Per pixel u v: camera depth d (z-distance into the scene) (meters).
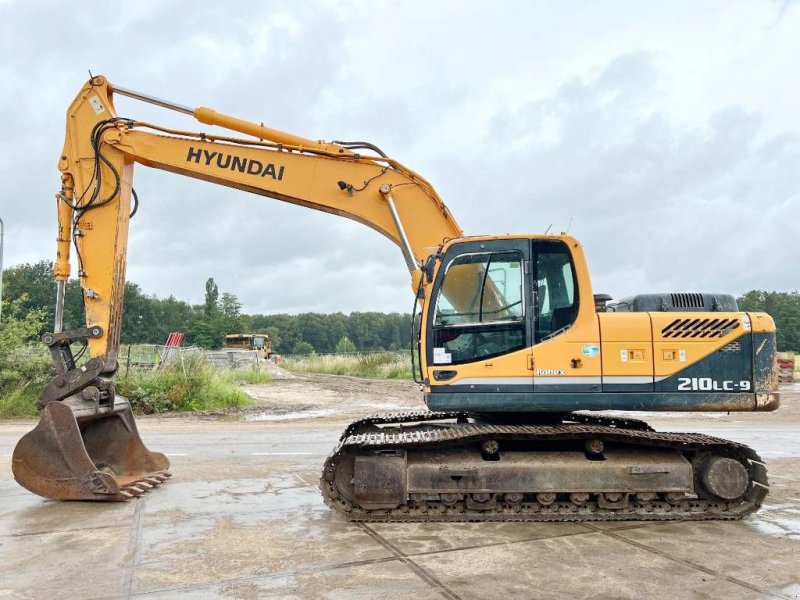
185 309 105.75
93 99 7.57
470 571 4.59
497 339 6.25
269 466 8.88
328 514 6.24
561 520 5.97
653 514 6.02
